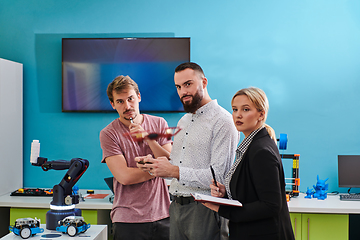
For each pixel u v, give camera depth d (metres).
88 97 3.10
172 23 3.07
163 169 1.50
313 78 3.01
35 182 3.15
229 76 3.05
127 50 3.06
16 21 3.16
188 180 1.49
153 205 1.78
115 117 3.12
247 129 1.37
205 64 3.07
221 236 1.54
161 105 3.08
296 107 3.03
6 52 3.17
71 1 3.12
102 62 3.08
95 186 3.13
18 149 3.06
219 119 1.53
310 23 3.00
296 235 2.45
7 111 2.92
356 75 2.99
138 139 1.53
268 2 3.02
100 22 3.11
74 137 3.14
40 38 3.14
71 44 3.08
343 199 2.62
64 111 3.11
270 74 3.03
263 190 1.24
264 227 1.27
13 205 2.57
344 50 2.99
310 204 2.49
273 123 3.04
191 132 1.60
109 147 1.79
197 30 3.06
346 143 3.00
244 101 1.35
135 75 3.07
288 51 3.02
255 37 3.03
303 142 3.03
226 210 1.32
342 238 2.42
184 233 1.61
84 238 1.45
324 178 3.02
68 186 1.59
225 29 3.05
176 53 3.05
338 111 3.00
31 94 3.16
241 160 1.34
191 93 1.55
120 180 1.74
